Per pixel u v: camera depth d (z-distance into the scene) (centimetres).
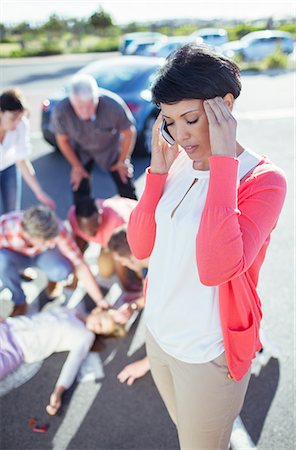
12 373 245
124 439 210
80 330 232
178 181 131
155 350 146
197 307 128
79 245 308
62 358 255
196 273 124
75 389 236
